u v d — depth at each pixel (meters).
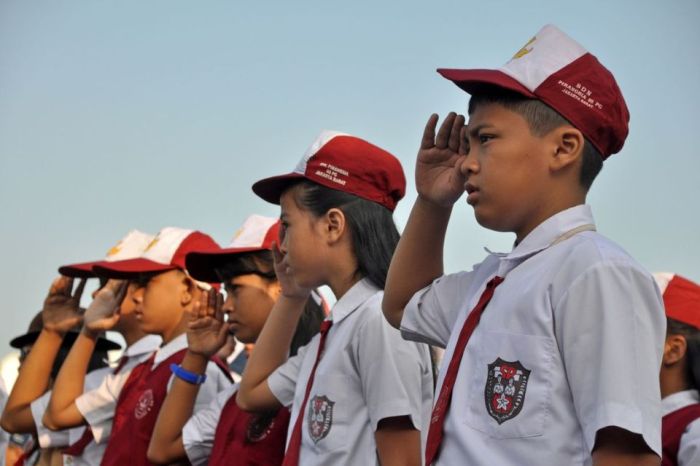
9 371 6.50
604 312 1.75
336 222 2.81
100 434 4.18
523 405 1.80
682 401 3.27
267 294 3.45
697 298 3.37
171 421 3.49
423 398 2.67
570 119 1.93
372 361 2.61
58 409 4.20
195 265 3.52
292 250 2.85
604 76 1.99
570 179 1.94
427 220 2.27
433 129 2.23
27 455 4.84
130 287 4.21
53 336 4.64
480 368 1.88
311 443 2.68
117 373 4.22
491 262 2.09
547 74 1.94
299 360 3.08
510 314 1.86
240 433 3.24
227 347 3.89
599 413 1.70
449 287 2.20
